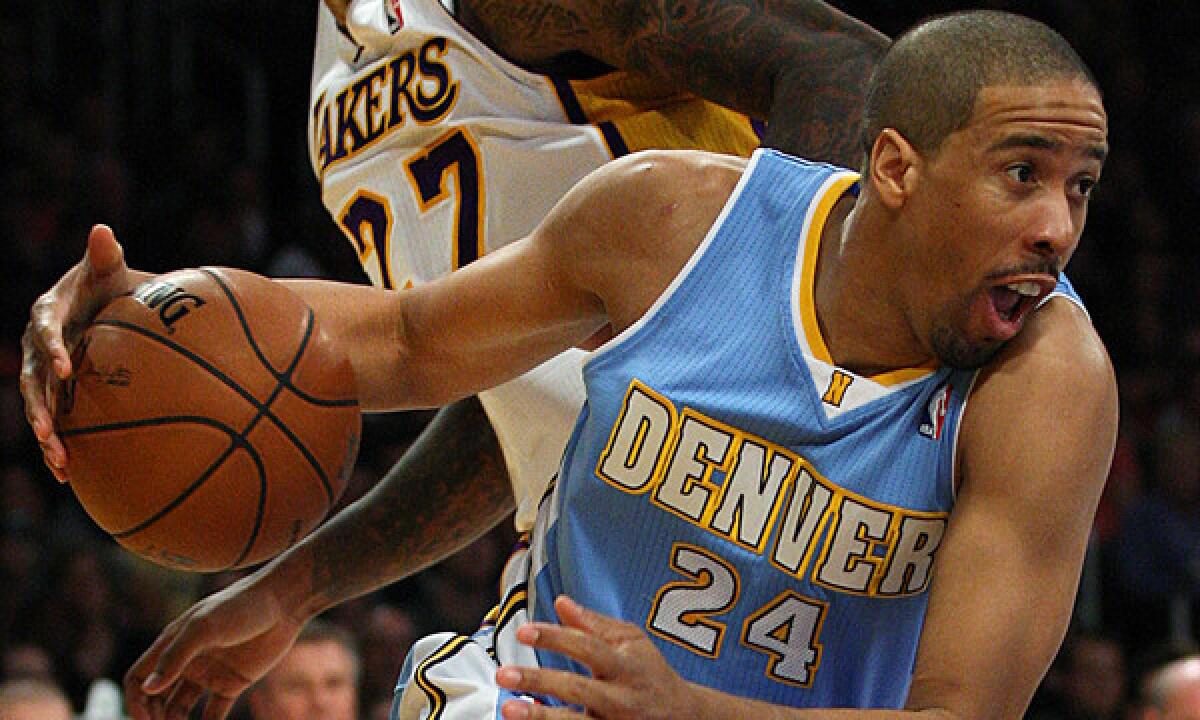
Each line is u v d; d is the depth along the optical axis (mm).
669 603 2711
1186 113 13734
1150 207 13367
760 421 2641
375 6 3688
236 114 12617
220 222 11250
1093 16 13867
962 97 2457
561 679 2275
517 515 3633
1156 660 7141
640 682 2275
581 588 2758
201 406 2818
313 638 6230
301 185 12359
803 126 3178
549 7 3361
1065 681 8367
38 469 9852
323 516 2996
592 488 2746
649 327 2719
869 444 2635
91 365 2834
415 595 9078
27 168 11141
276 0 13031
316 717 6156
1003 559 2510
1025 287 2473
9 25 12125
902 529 2643
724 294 2715
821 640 2713
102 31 12484
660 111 3529
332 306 3127
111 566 8602
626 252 2820
